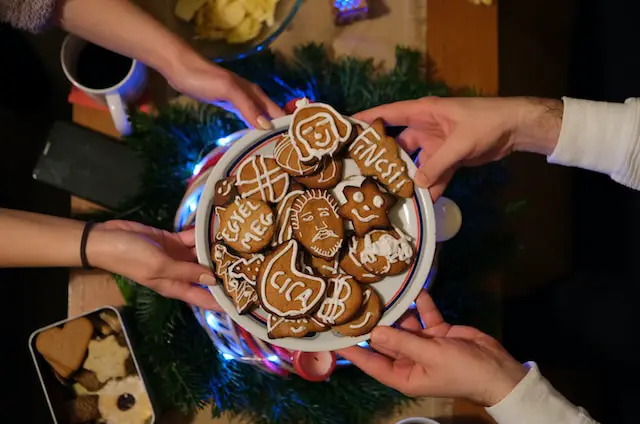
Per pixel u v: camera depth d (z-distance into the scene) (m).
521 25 1.35
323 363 0.81
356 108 0.94
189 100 0.98
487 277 0.97
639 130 0.86
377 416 0.96
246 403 0.91
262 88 0.94
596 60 1.31
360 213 0.77
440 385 0.82
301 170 0.77
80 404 0.95
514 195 1.30
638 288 1.26
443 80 0.99
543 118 0.87
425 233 0.79
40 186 1.25
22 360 1.27
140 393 0.96
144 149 0.92
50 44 1.22
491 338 0.87
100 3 0.87
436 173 0.83
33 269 1.27
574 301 1.29
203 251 0.77
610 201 1.30
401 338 0.79
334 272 0.78
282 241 0.77
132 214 0.93
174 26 0.94
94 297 0.96
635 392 1.26
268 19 0.94
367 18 1.01
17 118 1.24
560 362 1.29
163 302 0.89
